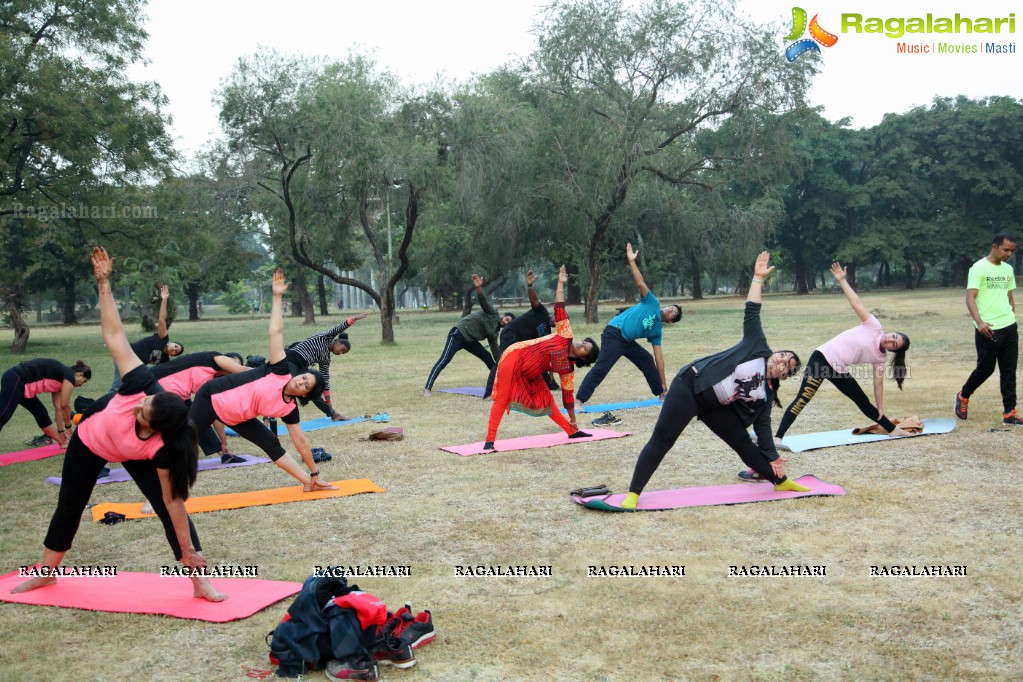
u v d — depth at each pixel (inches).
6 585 191.3
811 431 348.8
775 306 1626.5
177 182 984.9
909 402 410.3
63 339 1409.9
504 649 150.0
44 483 306.8
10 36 836.0
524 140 1031.6
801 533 209.5
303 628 145.8
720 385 229.9
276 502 257.9
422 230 1708.9
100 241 975.6
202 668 146.9
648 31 1031.6
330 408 417.7
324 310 2261.3
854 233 2377.0
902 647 145.8
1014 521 213.6
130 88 967.0
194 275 1137.4
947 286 2652.6
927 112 2358.5
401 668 143.1
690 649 147.3
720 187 1333.7
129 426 175.2
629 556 197.0
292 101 872.9
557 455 316.2
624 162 1058.1
